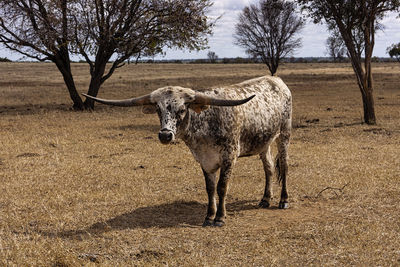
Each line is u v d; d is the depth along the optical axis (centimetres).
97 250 489
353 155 996
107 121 1719
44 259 457
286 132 691
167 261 452
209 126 562
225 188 583
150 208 655
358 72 1549
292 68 6775
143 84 3922
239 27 3947
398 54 6731
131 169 906
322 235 516
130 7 2095
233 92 605
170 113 522
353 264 438
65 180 817
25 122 1683
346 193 707
